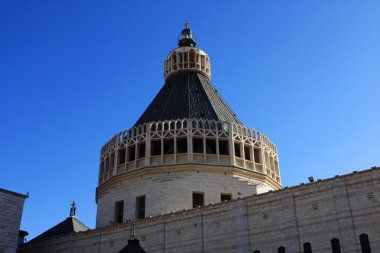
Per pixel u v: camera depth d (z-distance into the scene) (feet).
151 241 166.20
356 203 129.59
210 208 158.30
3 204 174.09
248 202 150.71
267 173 216.74
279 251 138.82
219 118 229.25
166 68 278.46
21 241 215.31
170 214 166.71
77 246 186.91
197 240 155.94
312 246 132.77
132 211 199.21
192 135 208.23
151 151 209.87
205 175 201.05
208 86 261.44
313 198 137.90
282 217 141.79
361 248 124.47
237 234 147.84
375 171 129.70
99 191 224.53
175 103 238.68
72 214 255.29
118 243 174.60
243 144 214.28
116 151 218.79
